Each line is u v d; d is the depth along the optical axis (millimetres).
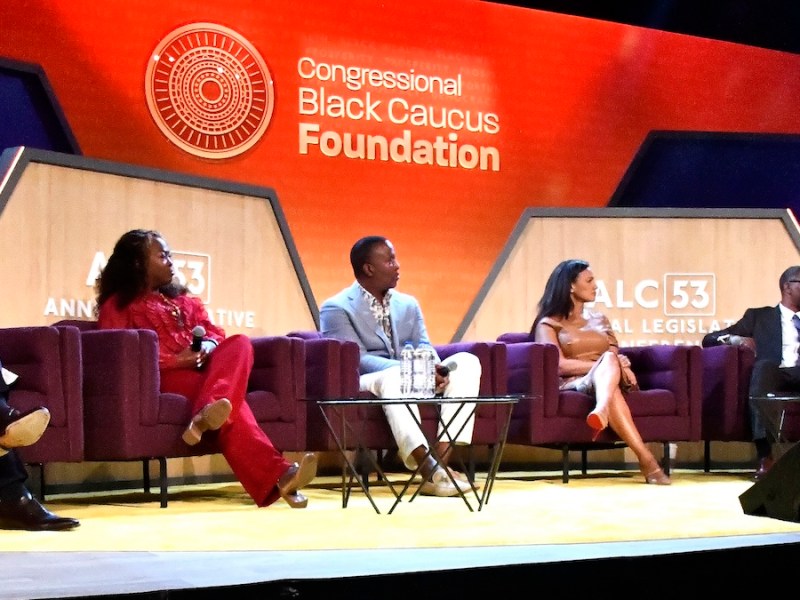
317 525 3031
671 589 2383
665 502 3736
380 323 4668
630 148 6973
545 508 3520
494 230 6602
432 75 6480
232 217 5086
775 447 5074
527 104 6719
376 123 6336
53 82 5574
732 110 7184
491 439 4672
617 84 6941
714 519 3135
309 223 6160
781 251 5949
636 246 5867
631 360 5301
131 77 5777
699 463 5855
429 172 6449
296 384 4195
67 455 3555
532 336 5211
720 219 5910
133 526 3041
